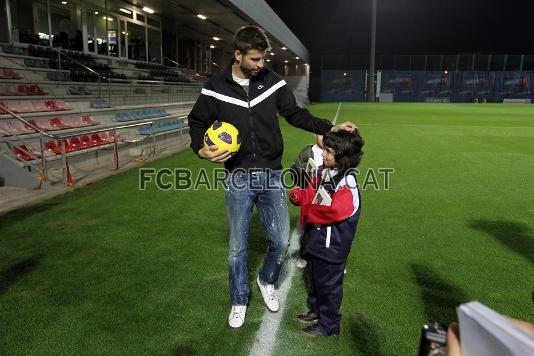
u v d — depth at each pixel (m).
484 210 5.88
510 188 7.17
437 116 24.69
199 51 35.78
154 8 22.56
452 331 1.20
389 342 2.79
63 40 17.69
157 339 2.83
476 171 8.60
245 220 2.90
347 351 2.70
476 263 4.10
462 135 14.95
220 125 2.73
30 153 8.16
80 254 4.26
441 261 4.14
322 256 2.64
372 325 3.00
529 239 4.76
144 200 6.35
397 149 11.58
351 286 3.59
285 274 3.87
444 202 6.28
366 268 3.96
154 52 25.27
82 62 16.05
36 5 16.14
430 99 48.94
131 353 2.68
